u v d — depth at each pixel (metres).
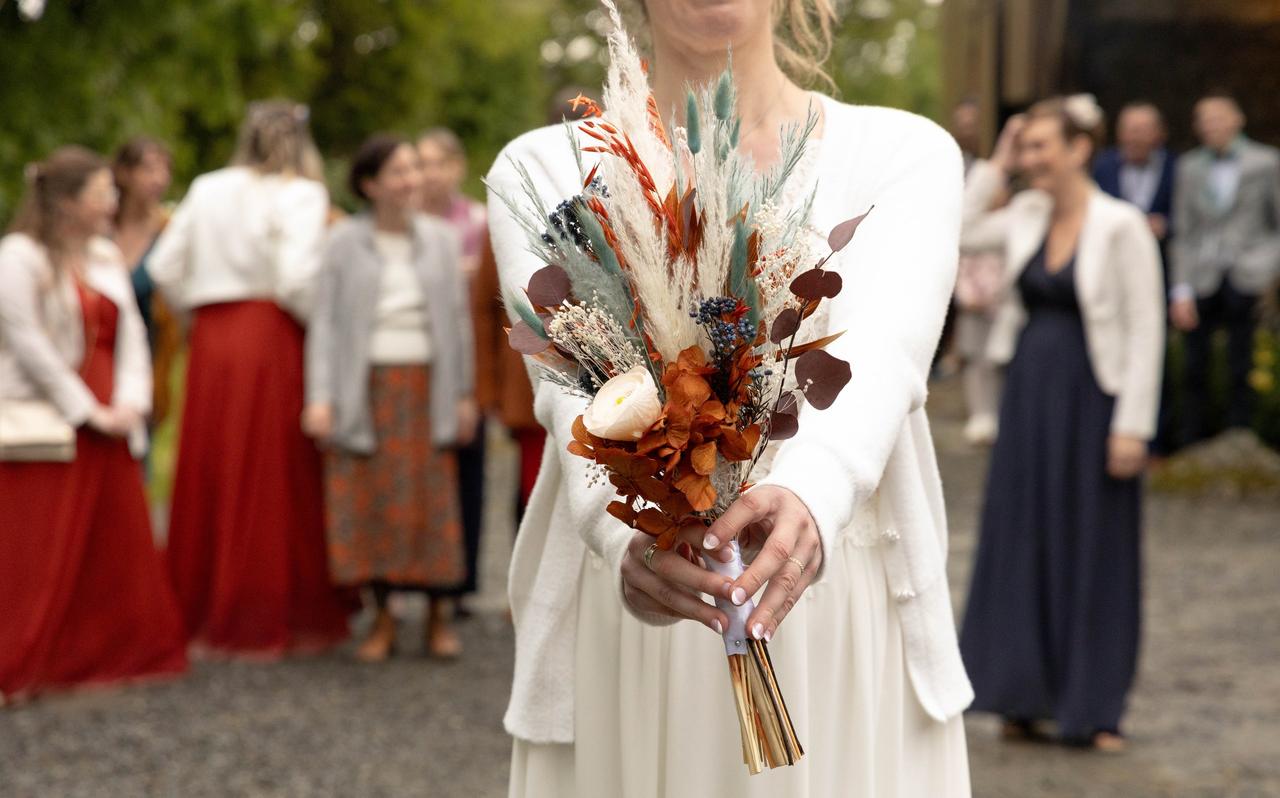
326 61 22.00
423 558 6.27
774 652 1.87
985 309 12.23
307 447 6.50
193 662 6.33
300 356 6.49
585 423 1.57
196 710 5.53
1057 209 5.13
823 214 1.93
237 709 5.54
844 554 1.92
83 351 5.80
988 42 13.71
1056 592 5.03
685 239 1.62
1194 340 11.30
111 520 5.91
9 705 5.61
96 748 5.03
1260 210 11.19
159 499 10.50
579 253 1.63
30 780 4.67
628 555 1.69
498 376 6.25
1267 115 14.65
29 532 5.71
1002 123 13.73
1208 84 14.66
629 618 1.93
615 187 1.62
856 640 1.92
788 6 2.19
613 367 1.63
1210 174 11.26
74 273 5.80
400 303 6.24
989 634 5.11
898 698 1.96
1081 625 5.00
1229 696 5.66
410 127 22.70
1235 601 7.27
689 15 1.93
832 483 1.65
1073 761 4.88
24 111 12.70
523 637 2.04
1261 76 14.61
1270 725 5.27
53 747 5.04
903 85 32.31
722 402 1.60
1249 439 10.96
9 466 5.69
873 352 1.77
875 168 1.95
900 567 1.95
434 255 6.31
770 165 1.91
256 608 6.38
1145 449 4.98
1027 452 5.08
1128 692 5.03
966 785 2.06
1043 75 13.79
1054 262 5.09
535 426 6.16
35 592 5.71
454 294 6.32
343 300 6.24
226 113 14.91
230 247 6.40
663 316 1.58
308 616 6.49
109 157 13.24
